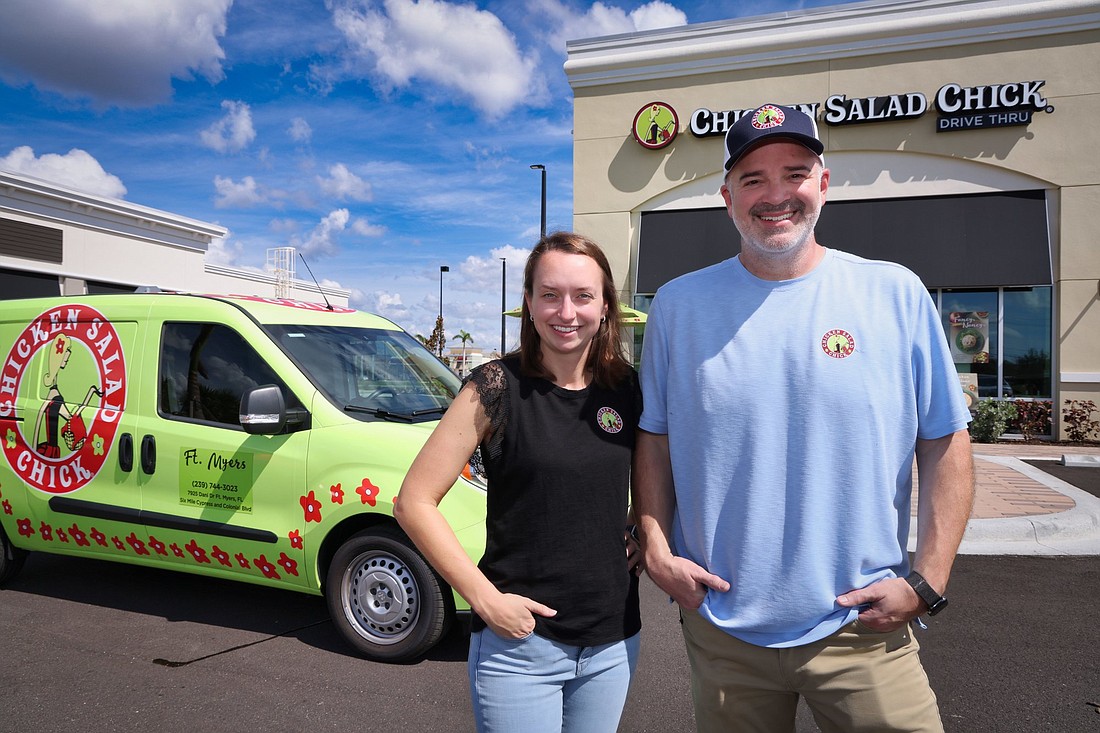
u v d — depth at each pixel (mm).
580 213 15328
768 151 1911
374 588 4031
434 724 3340
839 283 1940
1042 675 3812
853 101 13602
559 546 1915
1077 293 12727
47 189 18828
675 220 14891
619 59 14898
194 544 4391
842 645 1863
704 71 14547
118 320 4855
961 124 13188
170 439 4477
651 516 2084
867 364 1858
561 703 1972
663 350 2104
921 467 1953
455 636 4391
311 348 4527
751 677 1970
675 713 3490
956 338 13570
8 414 5012
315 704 3518
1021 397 13266
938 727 1892
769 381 1907
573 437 1941
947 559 1819
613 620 1962
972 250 13086
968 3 13133
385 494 3873
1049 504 7363
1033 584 5312
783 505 1900
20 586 5301
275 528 4156
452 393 4949
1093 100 12633
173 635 4379
